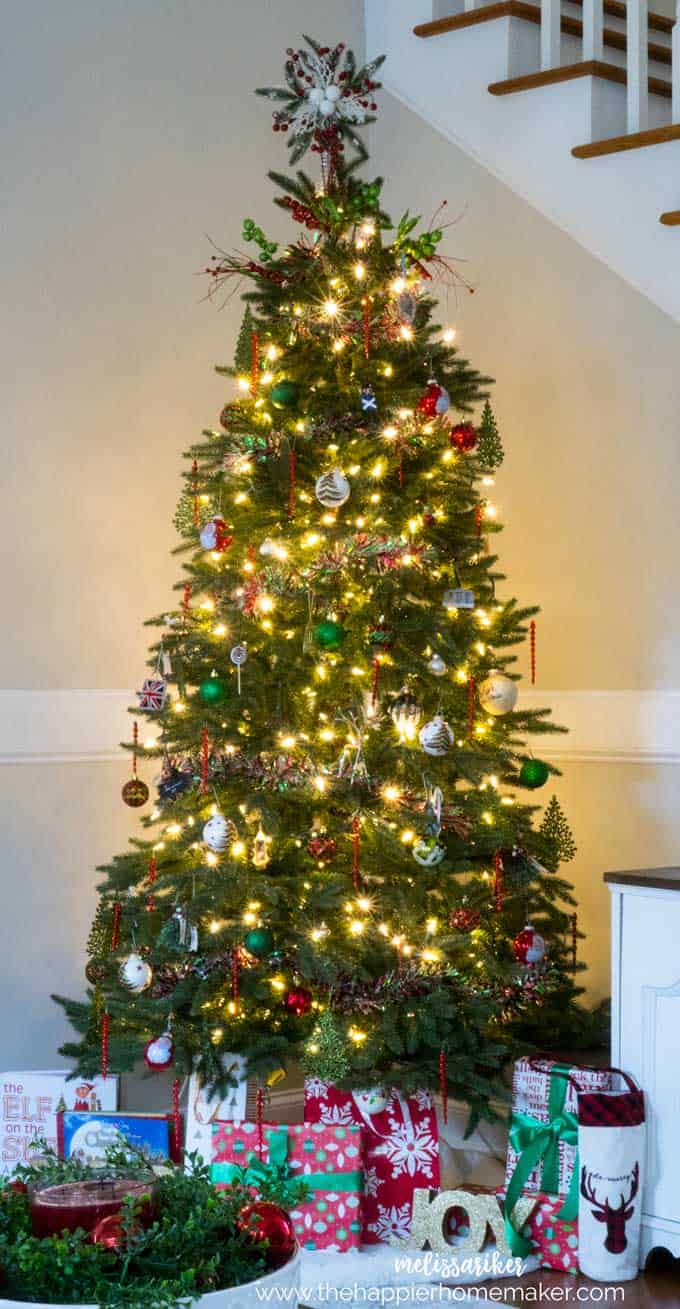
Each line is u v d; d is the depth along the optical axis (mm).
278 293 3166
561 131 3771
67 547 3717
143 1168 1923
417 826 2951
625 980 2887
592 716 3770
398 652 3025
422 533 3094
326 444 3078
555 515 3867
